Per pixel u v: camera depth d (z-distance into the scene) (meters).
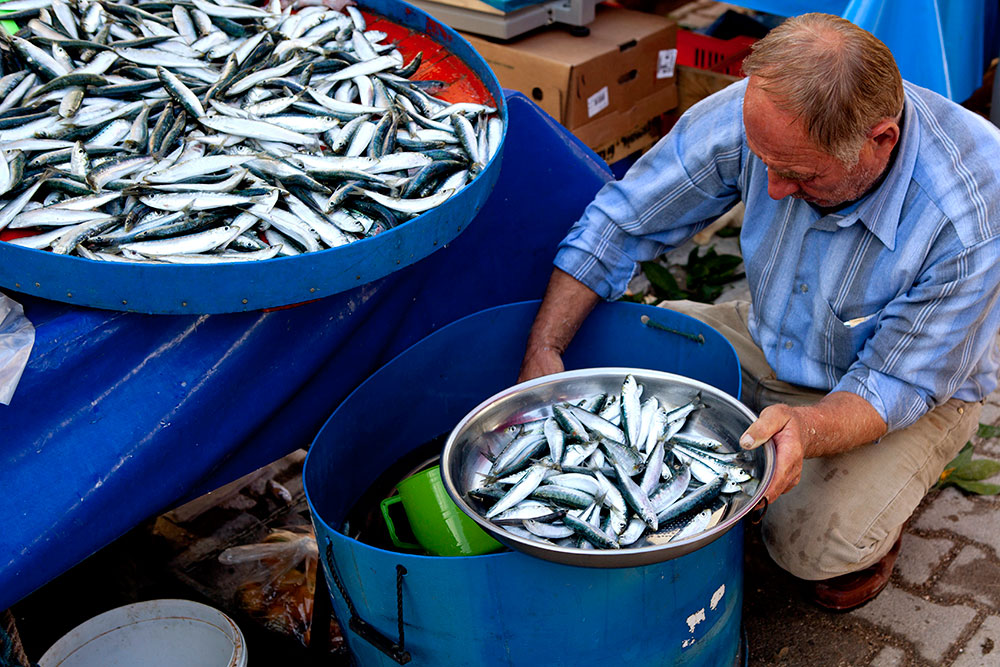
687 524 1.66
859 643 2.29
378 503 2.21
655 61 3.69
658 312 2.29
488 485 1.77
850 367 2.04
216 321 1.82
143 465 1.77
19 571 1.64
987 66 3.54
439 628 1.71
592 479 1.72
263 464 2.14
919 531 2.61
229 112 2.09
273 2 2.61
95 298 1.61
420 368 2.26
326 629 2.02
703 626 1.85
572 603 1.66
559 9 3.55
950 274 1.82
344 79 2.27
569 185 2.57
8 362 1.59
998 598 2.38
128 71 2.22
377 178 1.90
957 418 2.19
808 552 2.15
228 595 2.31
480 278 2.54
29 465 1.66
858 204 1.87
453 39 2.43
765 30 4.60
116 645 1.98
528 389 1.94
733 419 1.83
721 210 2.27
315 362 2.02
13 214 1.76
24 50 2.15
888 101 1.62
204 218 1.78
